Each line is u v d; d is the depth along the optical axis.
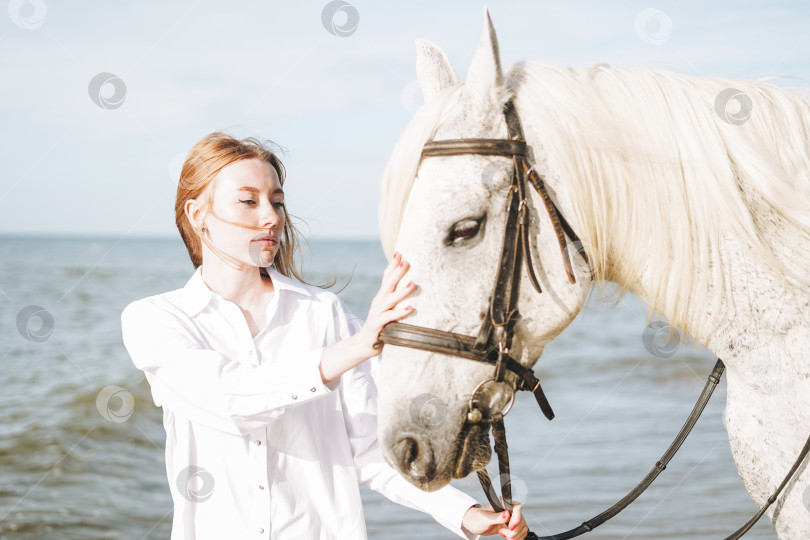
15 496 5.70
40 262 47.34
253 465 1.83
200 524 1.83
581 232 1.64
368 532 4.87
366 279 37.97
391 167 1.69
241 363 1.82
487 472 1.84
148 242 101.00
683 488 5.63
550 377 11.24
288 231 2.29
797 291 1.61
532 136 1.65
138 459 6.76
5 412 8.12
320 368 1.70
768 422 1.66
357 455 2.02
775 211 1.63
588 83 1.70
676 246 1.65
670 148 1.65
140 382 9.52
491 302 1.59
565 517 5.07
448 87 1.75
